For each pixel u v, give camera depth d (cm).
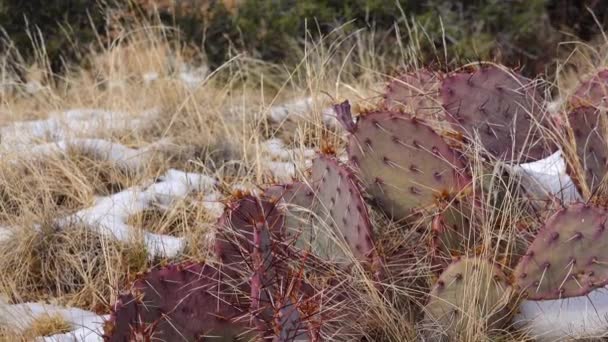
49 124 676
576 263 359
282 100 764
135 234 478
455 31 887
